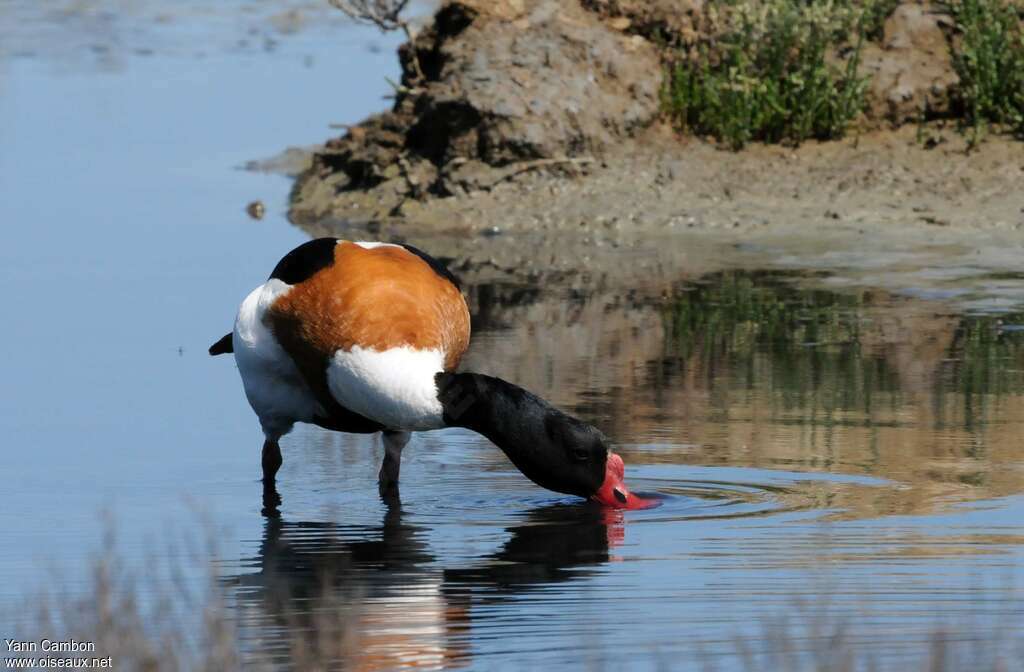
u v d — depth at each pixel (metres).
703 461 11.24
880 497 10.38
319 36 31.59
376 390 10.09
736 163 20.45
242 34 31.97
